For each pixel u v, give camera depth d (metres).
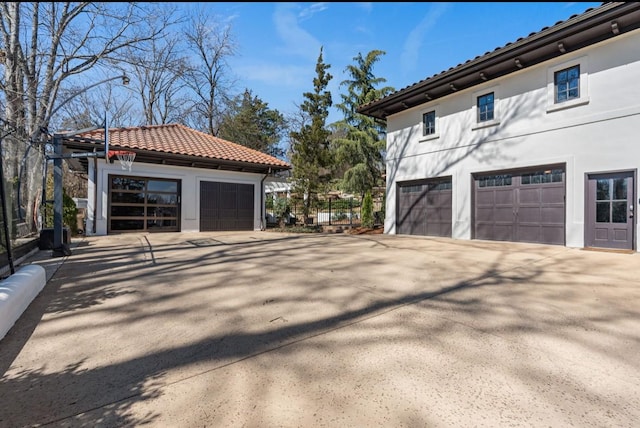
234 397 1.95
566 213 8.24
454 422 1.72
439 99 11.20
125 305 3.69
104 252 7.62
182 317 3.32
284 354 2.51
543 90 8.70
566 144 8.25
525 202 9.14
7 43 10.49
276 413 1.80
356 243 9.56
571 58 8.19
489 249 8.04
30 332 2.92
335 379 2.14
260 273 5.35
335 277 5.07
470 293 4.15
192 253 7.52
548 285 4.51
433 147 11.41
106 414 1.80
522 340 2.73
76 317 3.30
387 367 2.30
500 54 8.63
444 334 2.87
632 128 7.27
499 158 9.58
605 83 7.66
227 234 12.76
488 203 9.99
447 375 2.19
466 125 10.43
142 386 2.07
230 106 29.19
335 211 19.48
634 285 4.47
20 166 7.24
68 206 11.43
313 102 15.16
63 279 4.89
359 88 23.25
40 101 11.54
